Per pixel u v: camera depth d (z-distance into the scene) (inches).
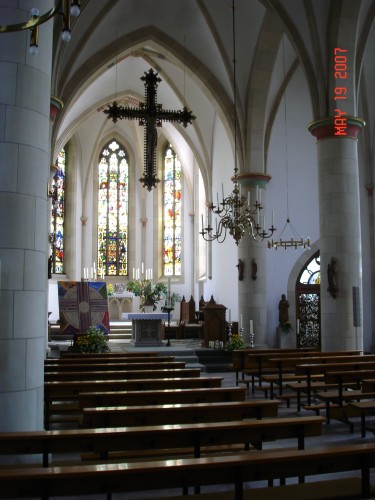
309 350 551.5
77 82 764.0
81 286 711.7
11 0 284.4
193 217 1208.2
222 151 975.0
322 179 604.1
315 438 342.6
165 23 772.0
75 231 1235.2
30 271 280.1
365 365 410.9
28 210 281.1
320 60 605.0
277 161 866.8
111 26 753.0
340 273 588.1
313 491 187.2
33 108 287.7
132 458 260.7
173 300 1054.4
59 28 592.7
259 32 733.3
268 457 168.2
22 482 153.9
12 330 271.6
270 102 854.5
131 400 288.5
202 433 208.2
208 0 709.9
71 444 199.3
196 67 799.7
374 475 268.5
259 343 789.9
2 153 275.7
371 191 871.1
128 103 1166.3
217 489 258.8
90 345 607.8
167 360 464.1
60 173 1208.2
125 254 1279.5
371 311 859.4
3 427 266.8
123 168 1296.8
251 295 794.8
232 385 550.9
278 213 858.1
